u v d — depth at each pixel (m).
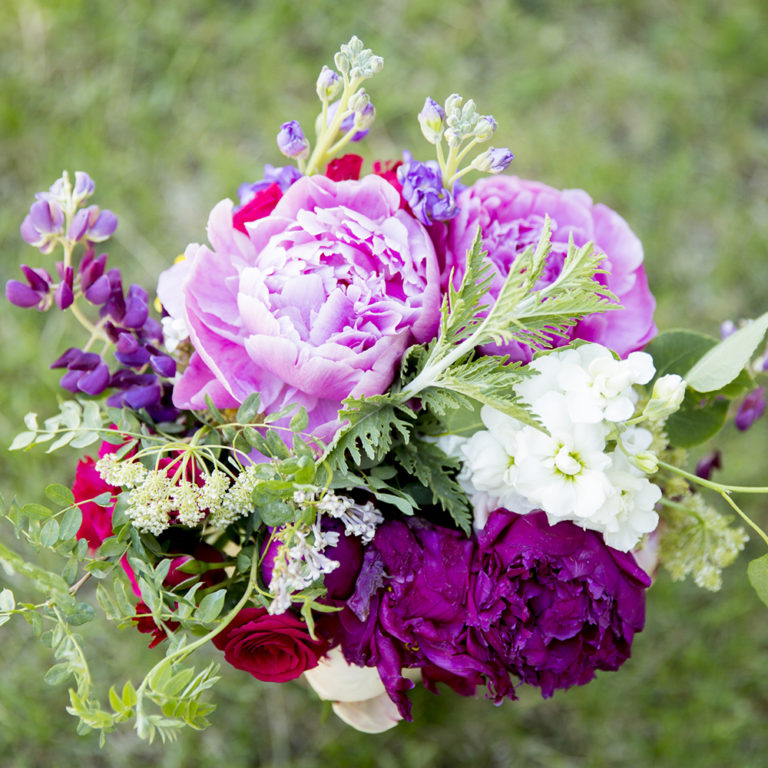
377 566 0.63
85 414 0.68
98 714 0.55
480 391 0.59
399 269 0.64
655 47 1.75
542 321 0.61
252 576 0.62
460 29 1.73
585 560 0.63
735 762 1.29
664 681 1.32
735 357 0.68
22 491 1.37
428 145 1.62
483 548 0.64
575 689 1.31
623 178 1.63
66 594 0.58
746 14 1.75
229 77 1.67
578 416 0.60
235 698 1.29
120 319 0.73
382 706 0.83
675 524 0.78
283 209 0.68
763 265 1.60
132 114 1.63
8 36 1.66
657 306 1.55
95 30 1.67
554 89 1.70
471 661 0.63
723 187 1.65
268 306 0.63
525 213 0.74
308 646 0.65
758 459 1.44
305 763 1.26
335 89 0.71
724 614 1.35
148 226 1.56
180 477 0.67
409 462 0.67
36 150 1.59
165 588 0.65
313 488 0.58
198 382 0.68
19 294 0.73
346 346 0.63
